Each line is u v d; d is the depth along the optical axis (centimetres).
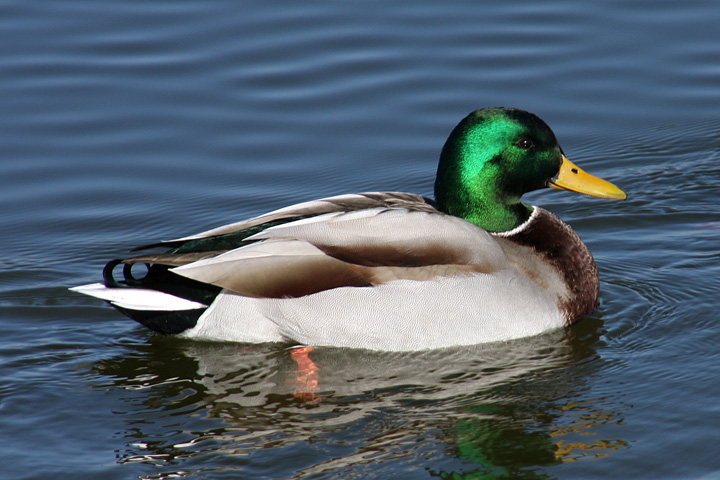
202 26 1955
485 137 1200
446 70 1836
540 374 1095
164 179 1612
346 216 1146
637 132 1727
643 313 1228
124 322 1251
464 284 1126
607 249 1416
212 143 1686
